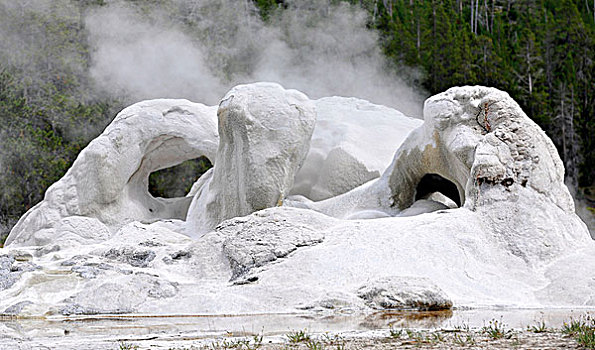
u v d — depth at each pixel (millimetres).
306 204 27062
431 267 19016
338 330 12977
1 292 18188
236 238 20172
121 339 12250
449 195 27578
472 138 22906
